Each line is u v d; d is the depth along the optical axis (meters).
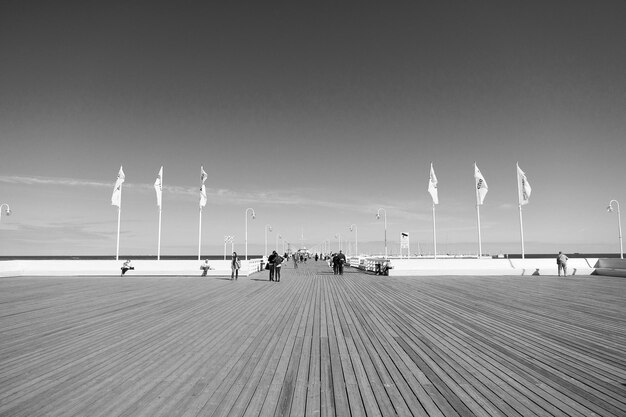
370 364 5.85
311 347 6.88
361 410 4.18
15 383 5.07
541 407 4.22
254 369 5.64
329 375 5.36
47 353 6.56
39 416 4.04
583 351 6.53
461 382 5.03
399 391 4.73
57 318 9.99
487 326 8.68
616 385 4.88
